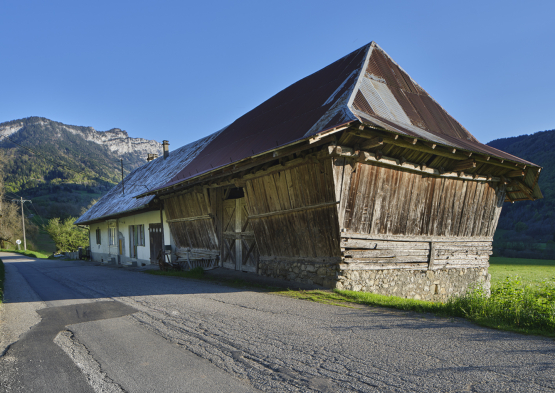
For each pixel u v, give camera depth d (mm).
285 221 10367
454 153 9398
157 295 8969
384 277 9812
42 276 15438
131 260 22281
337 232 8805
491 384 3303
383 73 11734
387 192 9570
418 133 8680
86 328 5984
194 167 15070
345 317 6086
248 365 4039
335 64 13461
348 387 3354
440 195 10875
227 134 16406
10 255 43781
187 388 3521
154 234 19453
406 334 4973
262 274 11688
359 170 8875
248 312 6660
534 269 27125
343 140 8203
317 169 8836
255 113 15836
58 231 48906
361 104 9242
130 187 26328
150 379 3783
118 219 24781
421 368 3729
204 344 4859
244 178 11609
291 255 10516
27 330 5984
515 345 4402
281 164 9828
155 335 5414
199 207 14914
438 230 11164
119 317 6695
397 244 10117
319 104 10742
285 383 3514
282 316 6258
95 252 30141
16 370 4168
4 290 10898
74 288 11008
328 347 4512
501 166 11273
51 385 3721
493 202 12570
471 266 12156
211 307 7219
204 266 15320
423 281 10797
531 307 5926
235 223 13469
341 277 8891
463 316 5984
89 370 4113
